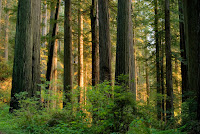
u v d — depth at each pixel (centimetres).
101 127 431
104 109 466
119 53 745
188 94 551
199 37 397
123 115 425
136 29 1989
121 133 421
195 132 357
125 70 728
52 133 483
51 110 709
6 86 1543
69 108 646
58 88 1576
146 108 460
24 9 888
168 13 1255
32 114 597
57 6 1352
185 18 595
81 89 648
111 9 1262
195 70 551
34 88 898
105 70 803
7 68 1825
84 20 1780
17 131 480
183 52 1352
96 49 1281
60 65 2700
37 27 955
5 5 2425
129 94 446
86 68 2192
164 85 1664
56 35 1307
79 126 483
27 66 869
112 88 511
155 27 1545
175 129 429
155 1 1559
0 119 639
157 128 479
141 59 1717
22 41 873
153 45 1622
